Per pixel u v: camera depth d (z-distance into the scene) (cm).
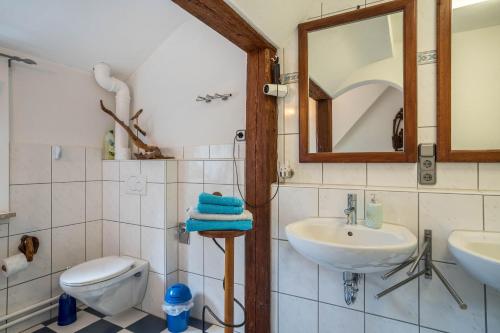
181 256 195
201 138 194
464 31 123
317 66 152
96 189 219
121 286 178
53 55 187
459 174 124
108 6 167
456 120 124
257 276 155
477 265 87
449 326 116
